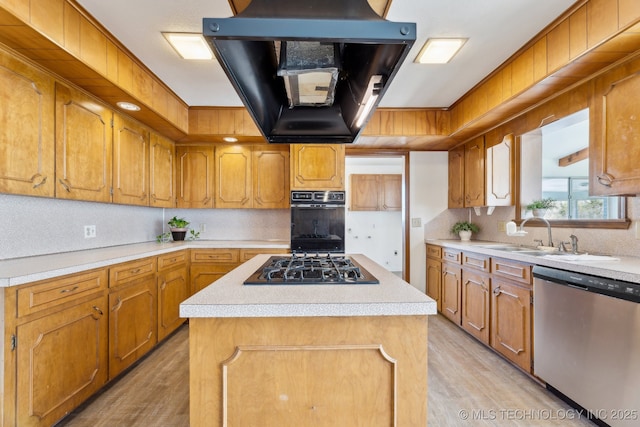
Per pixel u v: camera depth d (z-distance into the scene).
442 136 3.46
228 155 3.82
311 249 3.60
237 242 3.76
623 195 1.83
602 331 1.64
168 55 2.29
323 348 1.09
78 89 2.18
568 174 2.51
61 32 1.67
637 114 1.67
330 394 1.10
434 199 4.17
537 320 2.09
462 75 2.62
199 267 3.42
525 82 2.18
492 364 2.49
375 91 1.32
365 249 6.48
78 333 1.81
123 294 2.23
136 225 3.39
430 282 3.98
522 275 2.25
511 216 3.21
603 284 1.61
